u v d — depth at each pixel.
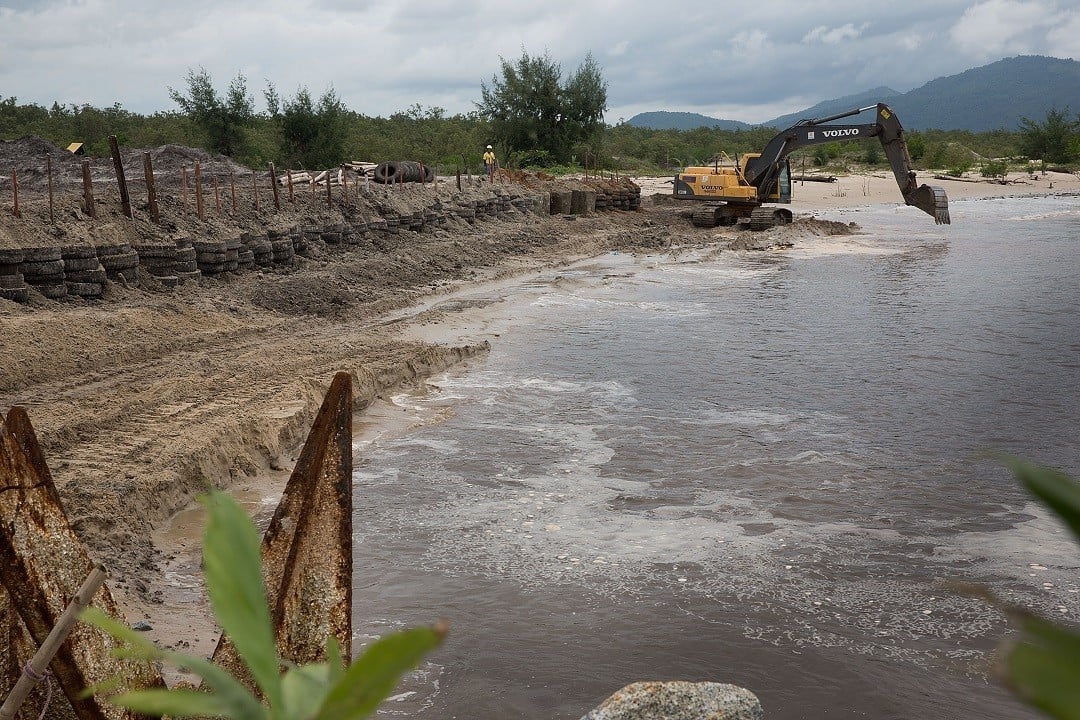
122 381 13.27
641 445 12.31
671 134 130.88
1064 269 31.66
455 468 11.32
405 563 8.62
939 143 109.06
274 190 25.61
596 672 6.70
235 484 10.54
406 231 31.20
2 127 77.38
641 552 8.90
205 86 57.44
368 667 0.58
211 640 6.96
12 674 3.21
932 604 7.83
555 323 21.19
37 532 3.05
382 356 15.73
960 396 15.18
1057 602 7.80
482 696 6.37
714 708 3.78
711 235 41.09
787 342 19.53
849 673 6.69
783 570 8.51
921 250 37.22
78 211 18.59
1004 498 10.45
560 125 75.25
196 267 20.48
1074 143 97.44
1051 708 0.45
